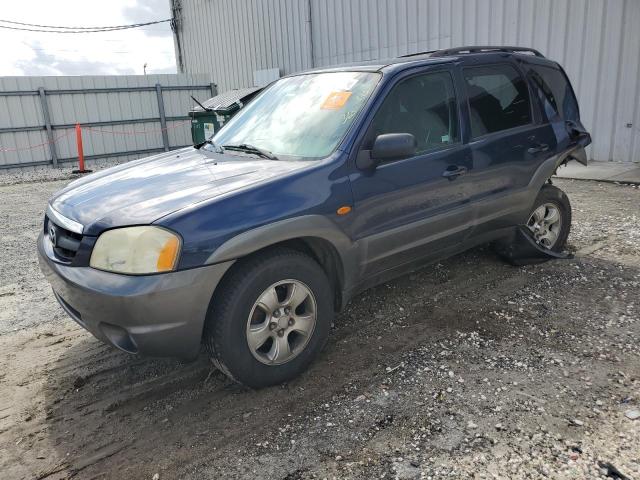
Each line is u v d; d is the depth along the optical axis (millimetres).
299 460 2498
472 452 2475
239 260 2879
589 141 4945
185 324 2682
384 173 3338
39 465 2564
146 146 17266
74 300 2793
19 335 3971
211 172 3246
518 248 4625
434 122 3721
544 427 2623
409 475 2355
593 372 3088
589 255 5020
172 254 2605
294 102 3865
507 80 4336
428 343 3516
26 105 15117
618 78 9148
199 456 2572
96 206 2969
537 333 3576
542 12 9844
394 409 2834
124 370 3398
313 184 3045
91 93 16047
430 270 4762
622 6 8836
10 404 3070
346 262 3244
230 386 3154
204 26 21500
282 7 16656
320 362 3354
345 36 14344
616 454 2420
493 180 4043
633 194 7418
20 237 7098
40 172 14844
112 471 2506
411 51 12484
